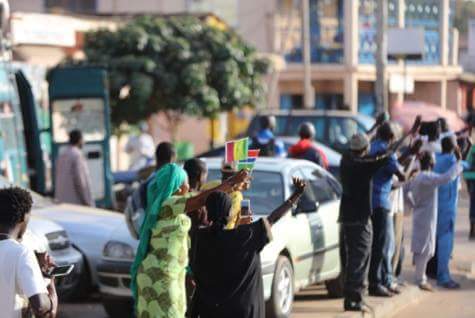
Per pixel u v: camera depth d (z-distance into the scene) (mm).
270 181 22453
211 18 66625
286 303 21156
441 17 88062
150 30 50781
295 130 46312
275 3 84500
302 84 85625
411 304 24750
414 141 24484
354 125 46219
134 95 49062
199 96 50188
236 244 14508
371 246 22734
